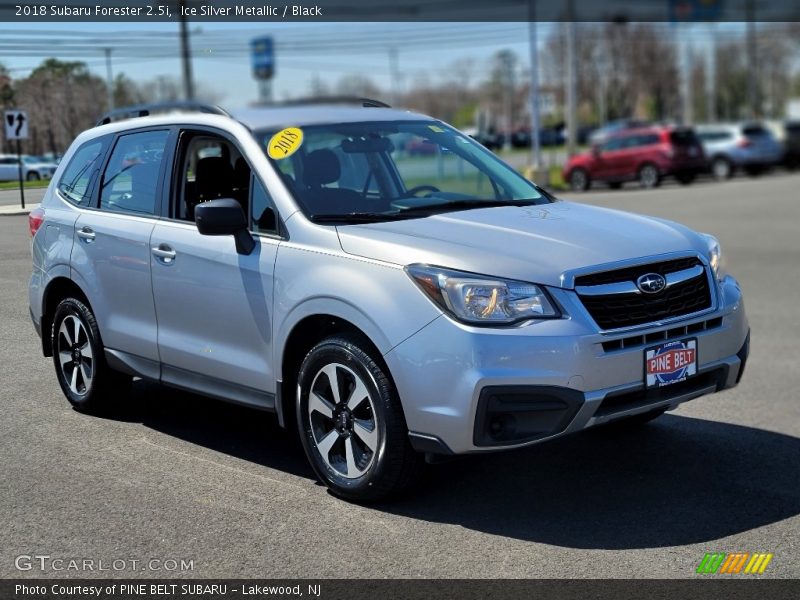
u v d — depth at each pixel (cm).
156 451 532
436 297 417
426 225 466
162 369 541
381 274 433
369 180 524
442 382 414
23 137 770
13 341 726
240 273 489
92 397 585
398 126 565
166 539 417
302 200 486
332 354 449
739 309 478
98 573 385
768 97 8950
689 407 648
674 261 458
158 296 535
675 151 2966
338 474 460
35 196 747
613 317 428
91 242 573
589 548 411
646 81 7575
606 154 3055
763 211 2069
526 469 509
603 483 489
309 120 547
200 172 551
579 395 413
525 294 417
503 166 582
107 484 481
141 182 561
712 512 453
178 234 525
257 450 536
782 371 766
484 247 436
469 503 460
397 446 434
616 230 474
